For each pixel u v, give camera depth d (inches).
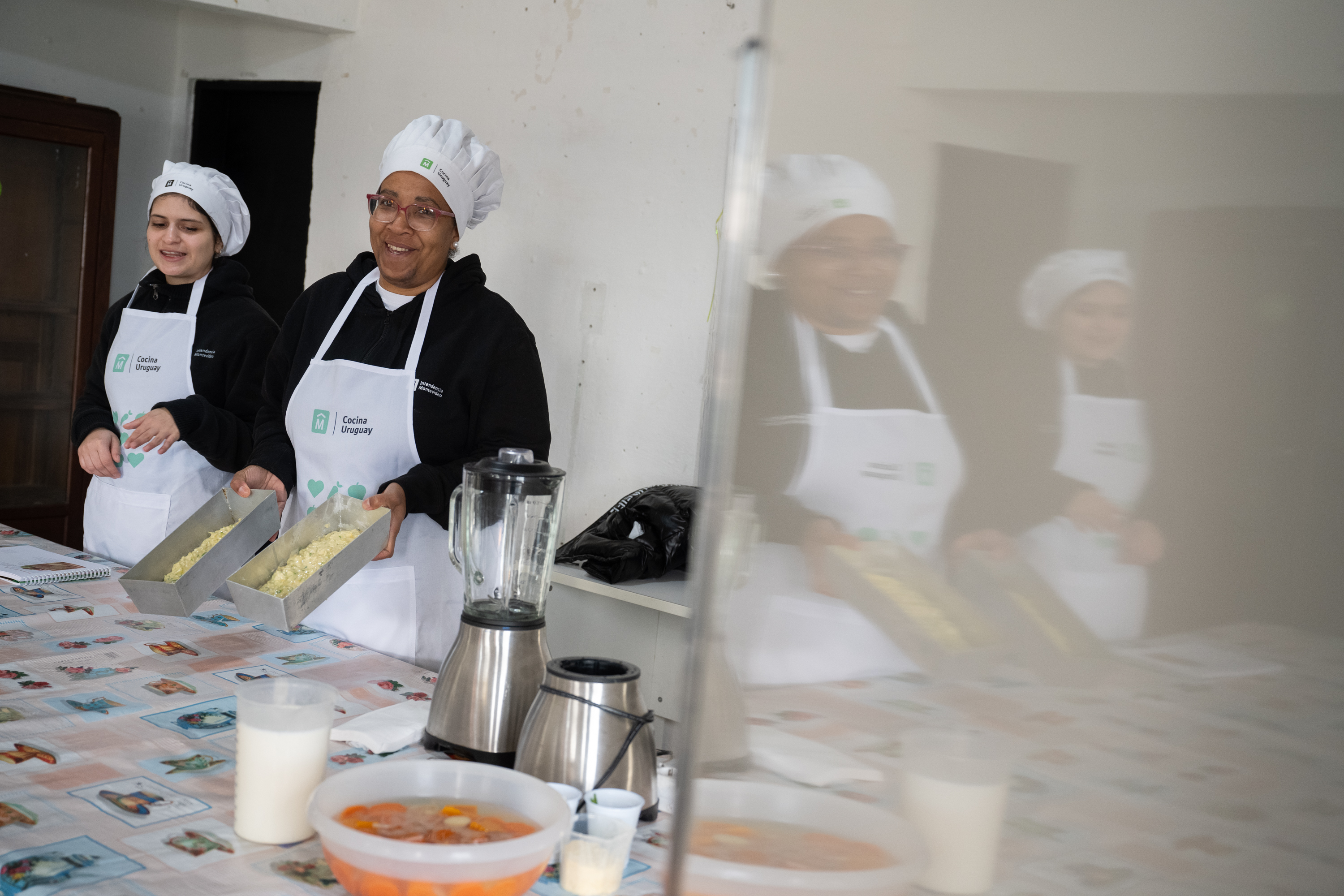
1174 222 20.4
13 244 146.4
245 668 61.6
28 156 146.3
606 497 123.0
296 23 142.0
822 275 21.3
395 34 142.1
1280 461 20.6
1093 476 20.6
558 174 126.2
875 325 21.2
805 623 22.0
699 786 22.5
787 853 22.1
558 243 126.3
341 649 67.3
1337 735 20.6
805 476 21.7
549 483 54.4
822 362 21.6
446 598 83.5
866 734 21.7
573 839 38.8
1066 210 20.5
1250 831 20.8
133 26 163.5
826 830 22.0
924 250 20.9
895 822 21.6
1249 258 20.4
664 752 57.2
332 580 61.8
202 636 67.3
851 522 21.5
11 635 63.9
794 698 22.1
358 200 146.6
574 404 125.3
